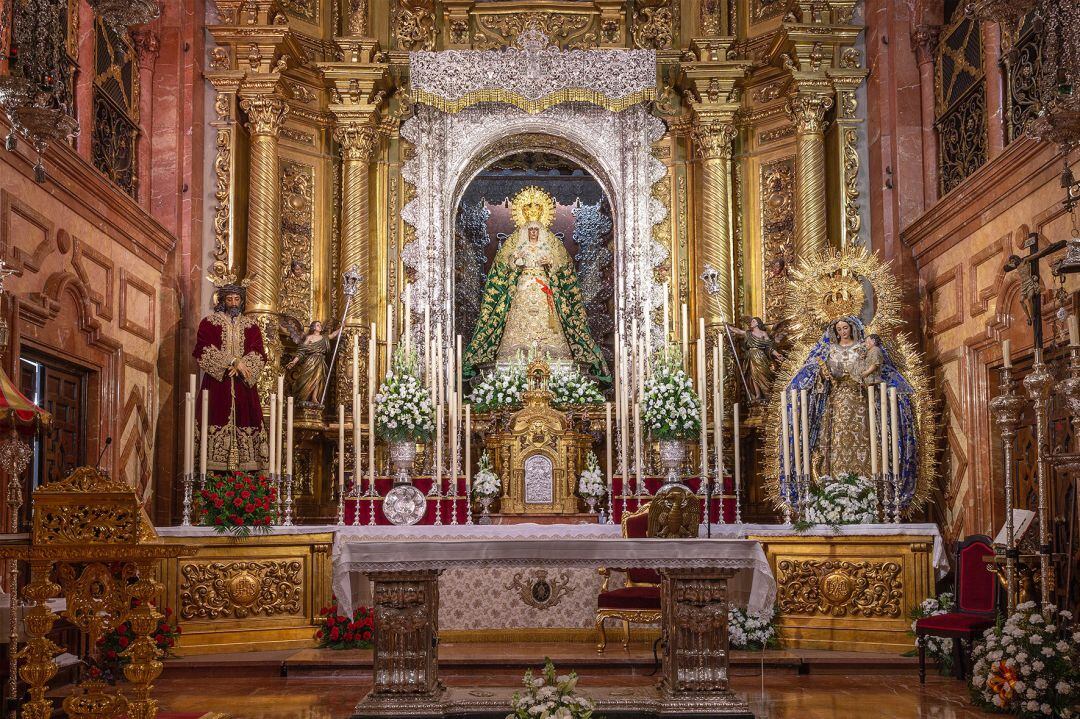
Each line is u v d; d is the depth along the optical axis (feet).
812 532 32.24
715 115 41.68
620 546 23.44
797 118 40.34
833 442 35.19
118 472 33.55
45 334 28.86
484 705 23.21
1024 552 27.17
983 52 34.04
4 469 23.29
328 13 42.93
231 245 39.06
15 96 23.03
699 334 41.34
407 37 43.83
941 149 37.52
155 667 20.04
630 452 39.09
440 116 42.83
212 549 32.32
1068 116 21.74
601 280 44.78
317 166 42.16
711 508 37.50
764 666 29.99
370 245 42.14
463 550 23.32
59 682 26.63
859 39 40.86
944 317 35.60
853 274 36.58
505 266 43.47
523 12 44.24
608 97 41.60
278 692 26.99
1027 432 30.68
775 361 39.22
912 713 23.77
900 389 34.53
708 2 43.50
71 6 32.58
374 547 23.11
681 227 42.75
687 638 23.18
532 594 33.45
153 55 38.65
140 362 35.45
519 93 41.52
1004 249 30.99
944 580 33.45
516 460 37.40
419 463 39.37
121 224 33.63
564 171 45.75
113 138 35.55
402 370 36.99
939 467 36.06
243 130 40.47
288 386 39.52
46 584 19.43
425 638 23.24
